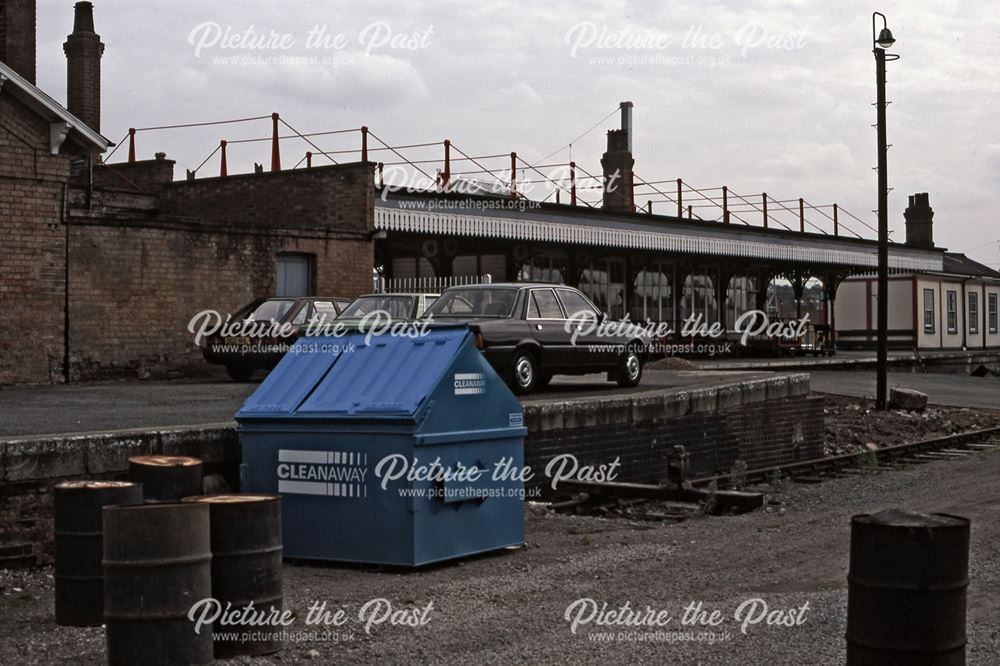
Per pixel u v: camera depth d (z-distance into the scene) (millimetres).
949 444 19672
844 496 13703
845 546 9828
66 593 7285
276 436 9477
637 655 6309
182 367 22078
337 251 24750
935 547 4840
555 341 17172
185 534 6027
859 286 52156
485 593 8031
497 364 16266
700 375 22516
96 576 7297
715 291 41875
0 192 19484
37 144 19906
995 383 33500
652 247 34094
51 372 20125
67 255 20406
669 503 13211
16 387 19375
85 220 20641
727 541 10289
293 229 23875
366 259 25422
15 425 11820
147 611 5918
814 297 53469
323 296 22875
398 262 31891
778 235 41594
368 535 9055
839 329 52875
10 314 19609
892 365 40312
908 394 25219
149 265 21562
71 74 32156
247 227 23062
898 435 22109
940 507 12094
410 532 8883
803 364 34500
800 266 45062
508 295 17016
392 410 8961
